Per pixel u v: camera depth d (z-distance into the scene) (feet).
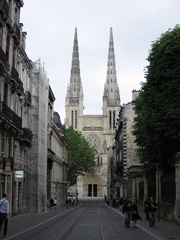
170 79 119.85
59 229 82.17
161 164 124.47
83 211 178.40
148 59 130.93
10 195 117.19
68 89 568.41
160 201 119.55
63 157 293.23
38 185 155.84
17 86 125.59
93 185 542.98
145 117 126.72
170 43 119.65
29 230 79.20
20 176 119.75
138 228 86.17
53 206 210.79
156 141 124.26
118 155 306.35
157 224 96.58
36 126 158.81
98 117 555.69
